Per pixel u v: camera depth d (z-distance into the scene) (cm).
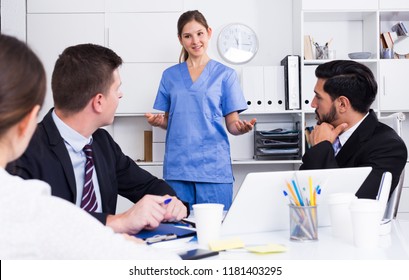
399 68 320
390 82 320
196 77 272
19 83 60
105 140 157
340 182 119
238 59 338
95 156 146
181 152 266
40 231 59
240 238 110
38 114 65
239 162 317
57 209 61
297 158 321
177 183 268
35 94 62
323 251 97
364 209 99
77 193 138
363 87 162
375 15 319
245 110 307
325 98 168
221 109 275
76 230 61
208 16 340
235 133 274
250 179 108
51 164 130
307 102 321
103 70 130
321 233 116
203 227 104
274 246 99
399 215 316
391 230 121
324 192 118
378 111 319
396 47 332
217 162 266
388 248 100
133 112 321
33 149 128
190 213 159
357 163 160
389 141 157
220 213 105
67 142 136
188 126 267
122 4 320
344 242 106
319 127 167
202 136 266
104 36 321
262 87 319
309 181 108
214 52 341
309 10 314
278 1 340
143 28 320
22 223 59
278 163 334
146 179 164
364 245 100
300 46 317
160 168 317
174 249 100
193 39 269
